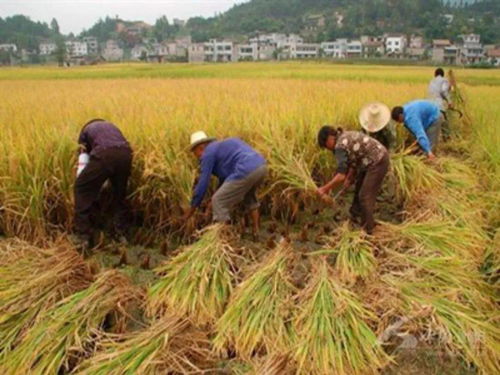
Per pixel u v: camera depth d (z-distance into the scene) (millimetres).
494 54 90188
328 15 156625
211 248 4395
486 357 3574
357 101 9484
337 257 4648
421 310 3840
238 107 7977
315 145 6574
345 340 3555
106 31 195125
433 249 4863
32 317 3762
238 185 4879
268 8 171000
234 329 3730
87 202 5188
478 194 6344
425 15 126250
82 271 4375
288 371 3404
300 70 35531
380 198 7023
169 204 5664
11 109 8547
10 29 183625
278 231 5918
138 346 3428
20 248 4500
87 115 7363
